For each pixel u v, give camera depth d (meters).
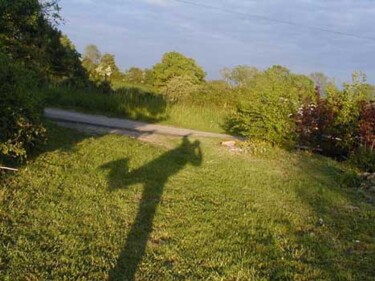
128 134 14.38
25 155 8.03
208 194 8.40
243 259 5.52
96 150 10.54
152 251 5.52
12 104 7.96
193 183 9.08
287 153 13.84
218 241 6.04
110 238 5.70
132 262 5.16
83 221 6.09
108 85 23.83
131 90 24.55
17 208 6.05
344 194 9.64
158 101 20.98
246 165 11.64
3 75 8.06
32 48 12.33
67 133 12.26
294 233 6.80
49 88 19.50
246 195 8.66
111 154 10.42
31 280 4.40
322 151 14.75
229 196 8.45
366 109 13.91
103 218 6.33
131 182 8.43
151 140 13.86
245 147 13.84
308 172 11.56
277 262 5.57
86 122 15.59
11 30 11.35
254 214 7.46
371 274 5.50
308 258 5.83
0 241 5.05
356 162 12.63
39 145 9.26
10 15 11.26
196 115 20.09
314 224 7.36
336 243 6.50
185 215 6.98
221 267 5.28
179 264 5.25
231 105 23.53
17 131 8.03
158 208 7.12
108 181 8.21
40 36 12.87
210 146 13.95
